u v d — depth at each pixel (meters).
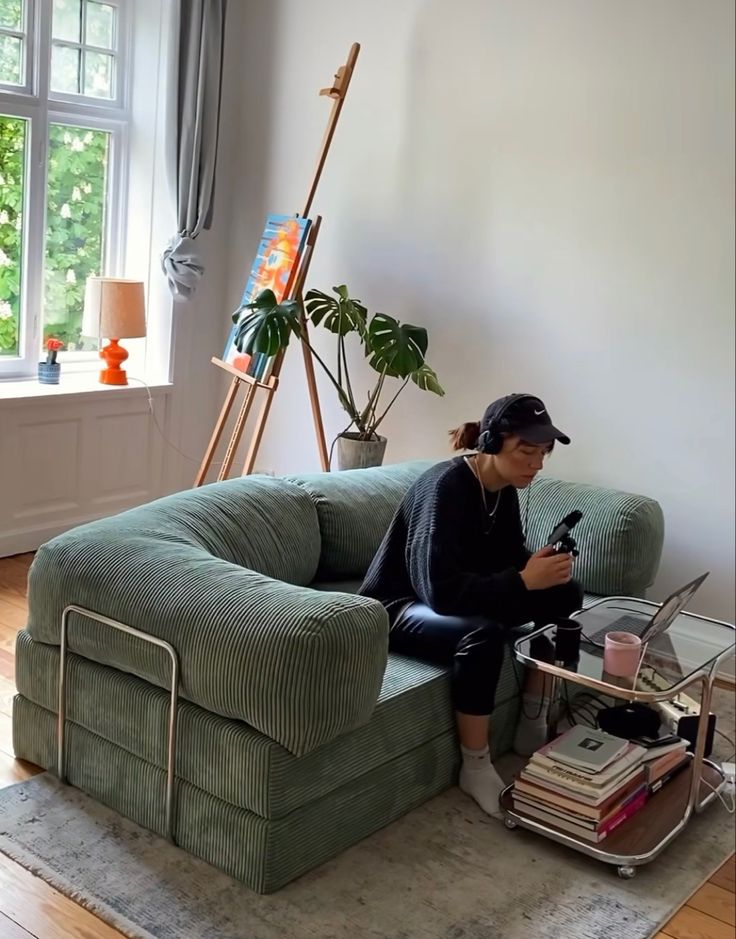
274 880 2.23
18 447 4.21
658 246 3.71
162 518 2.77
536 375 4.07
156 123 4.70
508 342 4.13
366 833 2.47
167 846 2.38
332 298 4.23
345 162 4.50
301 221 4.31
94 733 2.54
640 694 2.36
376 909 2.22
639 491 3.87
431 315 4.33
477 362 4.23
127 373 4.95
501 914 2.24
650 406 3.80
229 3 4.67
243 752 2.21
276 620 2.19
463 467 2.76
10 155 4.35
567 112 3.86
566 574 2.69
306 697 2.13
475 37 4.06
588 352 3.92
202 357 4.97
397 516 2.82
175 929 2.11
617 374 3.87
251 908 2.19
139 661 2.38
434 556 2.64
